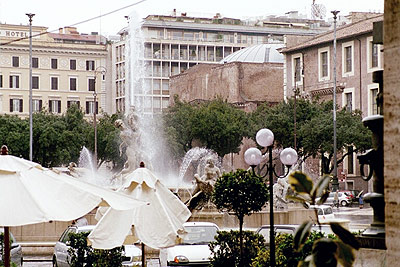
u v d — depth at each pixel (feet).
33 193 48.47
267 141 71.00
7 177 49.08
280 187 159.63
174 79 480.23
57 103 532.32
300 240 20.47
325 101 333.83
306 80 349.00
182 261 86.99
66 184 50.24
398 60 23.00
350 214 217.77
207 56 556.92
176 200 70.59
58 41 545.85
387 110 23.15
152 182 68.85
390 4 23.22
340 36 325.62
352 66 321.73
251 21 575.79
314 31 555.69
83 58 540.11
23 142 343.05
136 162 144.56
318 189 20.47
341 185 311.27
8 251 52.13
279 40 545.85
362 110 316.60
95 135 350.84
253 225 145.48
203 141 339.77
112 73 547.49
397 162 22.70
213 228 92.22
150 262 103.40
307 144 297.74
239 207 76.02
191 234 91.25
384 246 40.83
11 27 521.65
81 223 132.57
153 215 67.00
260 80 418.51
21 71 521.65
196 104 406.62
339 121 294.05
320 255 19.95
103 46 544.21
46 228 134.51
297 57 354.95
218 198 76.69
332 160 316.60
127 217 66.28
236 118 339.57
